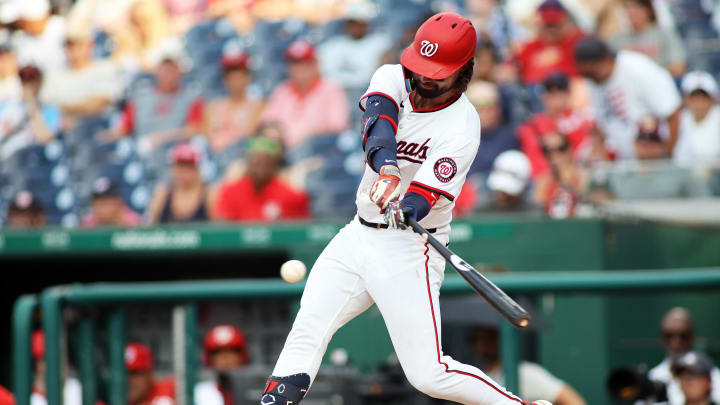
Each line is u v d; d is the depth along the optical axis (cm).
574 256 2611
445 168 1092
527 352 2547
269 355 2800
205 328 2800
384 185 1048
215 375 2250
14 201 3378
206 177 3325
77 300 1881
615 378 2011
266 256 3192
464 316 1959
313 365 1161
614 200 2739
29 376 1844
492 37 3388
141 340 2903
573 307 2531
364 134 1103
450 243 2644
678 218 2653
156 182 3375
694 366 1958
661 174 2731
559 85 3102
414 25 3378
